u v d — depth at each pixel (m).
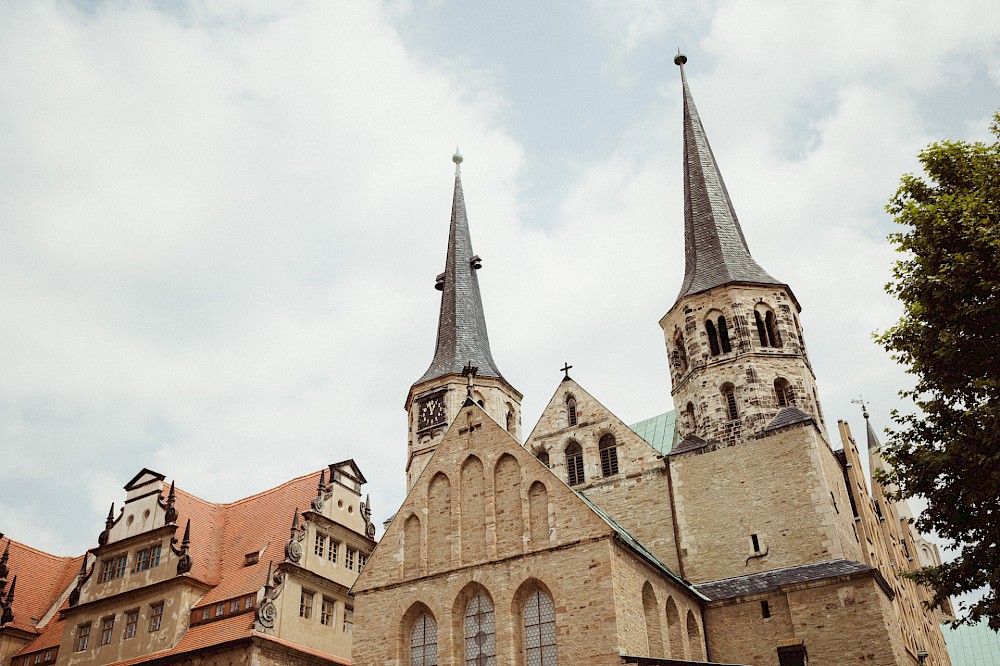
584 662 34.28
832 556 43.34
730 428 49.56
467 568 39.34
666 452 55.91
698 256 58.06
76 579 60.06
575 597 35.75
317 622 47.84
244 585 47.06
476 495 41.34
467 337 71.62
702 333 53.25
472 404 43.94
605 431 52.88
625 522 49.47
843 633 39.38
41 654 52.00
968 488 27.41
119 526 53.22
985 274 27.11
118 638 48.19
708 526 47.09
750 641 41.53
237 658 42.50
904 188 30.91
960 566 27.80
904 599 59.34
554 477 39.12
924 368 29.05
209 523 54.59
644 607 37.88
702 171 63.06
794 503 45.50
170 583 47.91
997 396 26.31
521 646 36.84
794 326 53.59
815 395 53.28
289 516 52.47
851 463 62.94
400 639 39.62
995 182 28.59
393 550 41.97
